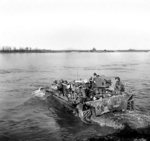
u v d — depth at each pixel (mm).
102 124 9047
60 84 13516
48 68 41812
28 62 65750
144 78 25344
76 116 10469
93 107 9555
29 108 12438
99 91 11086
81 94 10922
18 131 8930
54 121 10039
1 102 14094
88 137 8094
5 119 10492
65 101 11969
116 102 9961
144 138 7820
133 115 9656
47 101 13914
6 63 60531
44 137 8281
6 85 21375
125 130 8375
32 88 19500
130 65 49250
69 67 44094
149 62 62562
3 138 8250
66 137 8203
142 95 15625
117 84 11359
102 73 31328
